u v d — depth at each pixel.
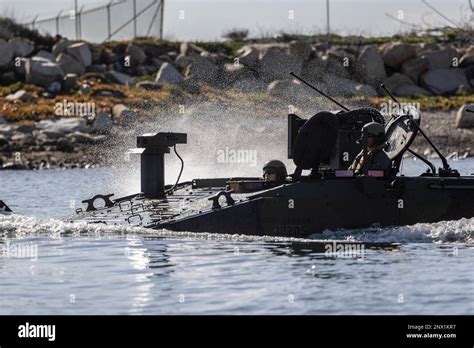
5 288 46.31
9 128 191.50
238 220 59.72
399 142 63.44
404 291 44.69
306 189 60.03
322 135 60.88
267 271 49.34
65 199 96.50
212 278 47.75
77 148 179.75
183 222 60.00
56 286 46.53
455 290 44.81
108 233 60.53
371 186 60.41
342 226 60.19
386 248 56.25
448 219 61.22
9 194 102.88
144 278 47.97
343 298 43.44
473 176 63.12
